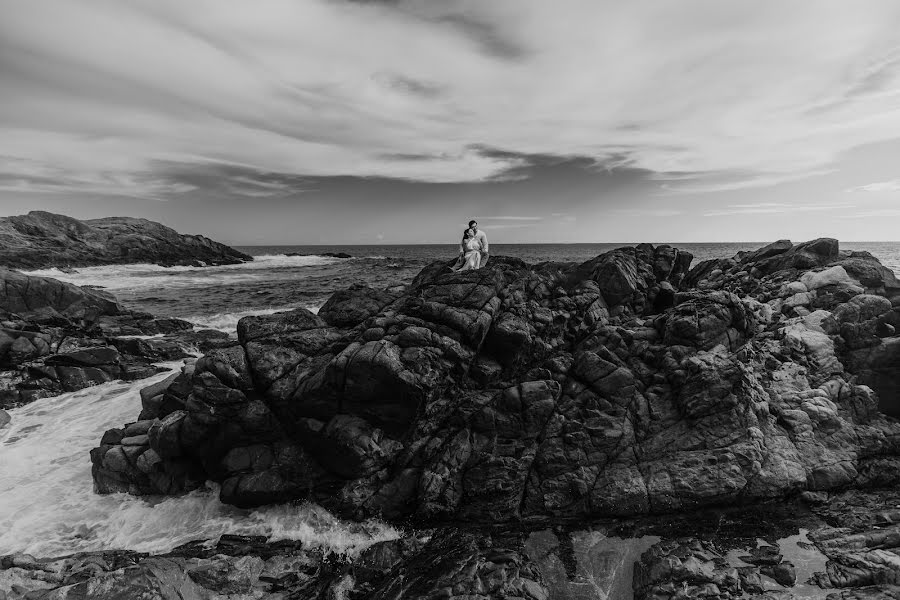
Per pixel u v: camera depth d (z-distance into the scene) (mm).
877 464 11016
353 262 89562
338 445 11523
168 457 12531
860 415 11812
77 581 8992
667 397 12039
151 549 10539
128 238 70500
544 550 9891
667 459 11156
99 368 20000
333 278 56438
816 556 9031
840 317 13234
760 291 15812
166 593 8297
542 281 15742
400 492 11430
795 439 11336
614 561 9484
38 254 58062
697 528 10117
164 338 24078
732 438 11070
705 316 13133
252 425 12078
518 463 11367
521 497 11109
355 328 13914
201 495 12445
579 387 12531
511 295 14305
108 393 18766
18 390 18328
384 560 9883
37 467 13805
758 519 10234
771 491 10508
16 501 12297
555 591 8898
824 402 11750
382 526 11070
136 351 22391
